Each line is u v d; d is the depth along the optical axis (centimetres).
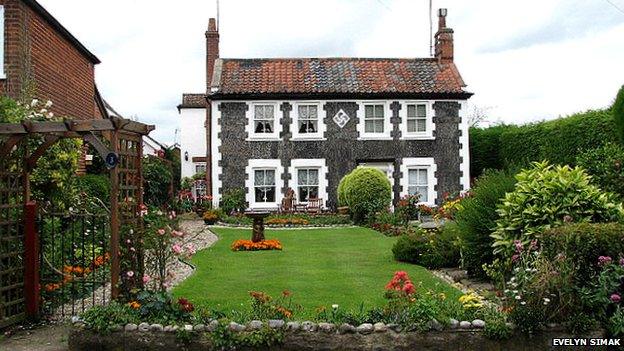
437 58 2955
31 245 877
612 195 995
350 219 2317
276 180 2691
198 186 3612
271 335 714
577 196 921
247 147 2684
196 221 2522
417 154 2728
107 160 811
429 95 2719
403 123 2723
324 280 1109
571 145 2116
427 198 2728
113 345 727
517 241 909
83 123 811
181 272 1226
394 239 1736
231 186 2681
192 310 784
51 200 1158
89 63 2188
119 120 804
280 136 2691
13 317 842
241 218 2408
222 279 1122
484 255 1073
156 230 862
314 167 2703
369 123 2734
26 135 841
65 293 962
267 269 1236
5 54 1454
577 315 732
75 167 1196
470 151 2997
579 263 750
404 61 2941
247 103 2683
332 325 721
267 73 2805
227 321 732
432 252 1276
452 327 723
